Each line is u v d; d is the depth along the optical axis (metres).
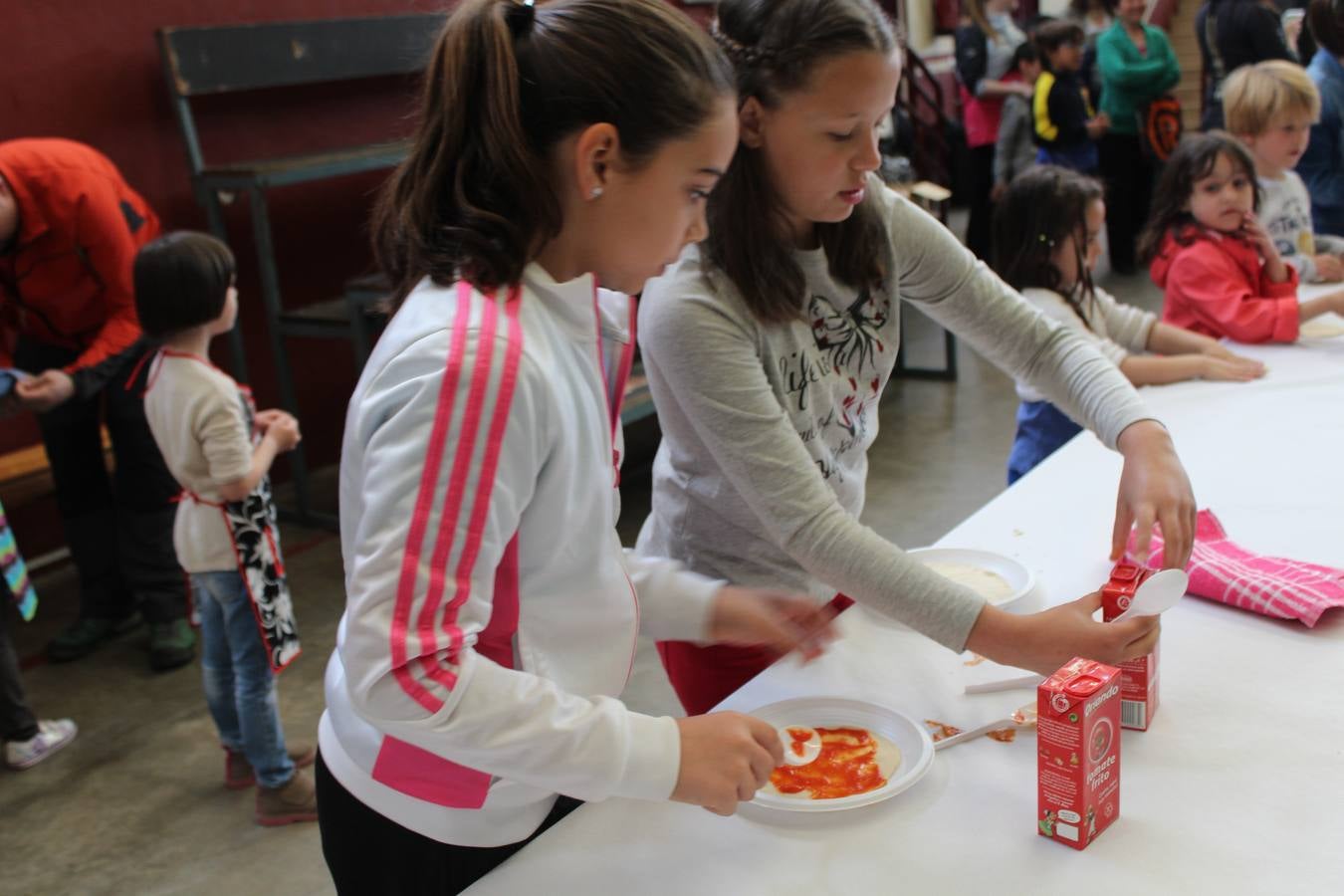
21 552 3.43
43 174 2.57
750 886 0.82
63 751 2.48
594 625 0.93
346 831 0.96
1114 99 5.62
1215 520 1.31
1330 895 0.76
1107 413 1.28
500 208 0.81
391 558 0.72
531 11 0.83
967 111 6.27
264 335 3.98
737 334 1.14
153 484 2.74
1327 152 3.50
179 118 3.37
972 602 1.01
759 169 1.12
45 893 2.04
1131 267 5.82
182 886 2.03
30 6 3.30
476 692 0.75
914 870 0.82
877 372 1.32
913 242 1.33
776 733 0.85
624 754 0.78
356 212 4.18
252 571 2.07
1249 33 4.76
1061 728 0.81
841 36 1.03
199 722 2.57
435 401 0.72
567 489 0.83
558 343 0.83
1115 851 0.82
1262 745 0.93
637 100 0.79
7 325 2.83
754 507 1.12
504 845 0.93
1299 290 2.59
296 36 3.62
